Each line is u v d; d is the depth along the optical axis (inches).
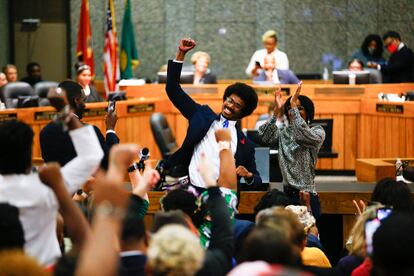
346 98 698.8
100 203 162.2
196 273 207.6
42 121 608.7
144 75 962.7
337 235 419.8
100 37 957.2
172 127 714.8
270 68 721.6
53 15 976.3
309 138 358.6
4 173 220.1
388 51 871.7
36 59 977.5
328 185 424.2
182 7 954.1
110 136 336.5
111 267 157.8
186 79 724.7
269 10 957.2
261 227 209.0
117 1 956.6
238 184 343.0
